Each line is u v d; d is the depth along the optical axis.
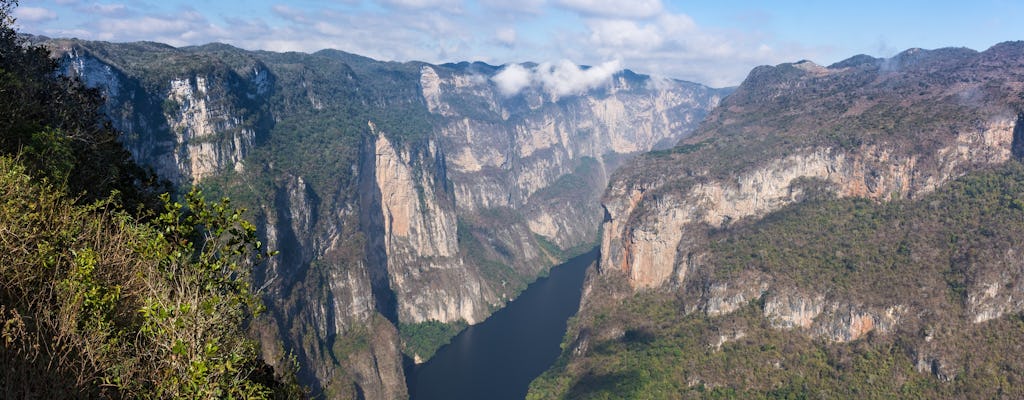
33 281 21.67
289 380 30.44
